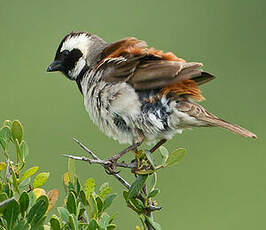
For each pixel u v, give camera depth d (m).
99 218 7.12
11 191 6.66
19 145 6.86
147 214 7.66
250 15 16.91
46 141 14.24
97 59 9.85
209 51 16.55
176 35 16.69
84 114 14.65
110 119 9.22
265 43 16.62
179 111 8.88
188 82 8.90
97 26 16.64
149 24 16.75
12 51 16.22
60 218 6.74
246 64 16.36
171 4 16.77
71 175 7.16
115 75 9.00
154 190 7.63
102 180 13.35
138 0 16.73
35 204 6.46
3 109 15.27
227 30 16.77
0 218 6.45
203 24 16.75
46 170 13.64
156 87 8.73
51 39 16.45
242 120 15.88
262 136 15.63
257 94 16.05
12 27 16.44
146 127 9.05
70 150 14.01
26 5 16.58
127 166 8.12
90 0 16.69
